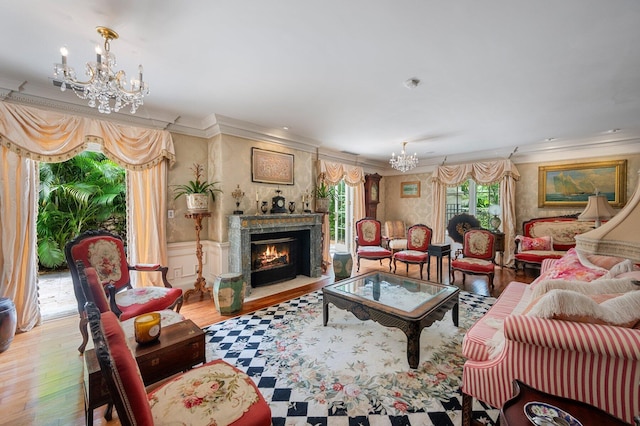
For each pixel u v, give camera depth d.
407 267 5.00
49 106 2.74
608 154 4.57
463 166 5.84
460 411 1.62
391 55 2.13
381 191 7.24
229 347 2.34
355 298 2.47
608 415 1.00
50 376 1.96
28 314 2.66
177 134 3.65
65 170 5.04
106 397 1.36
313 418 1.57
